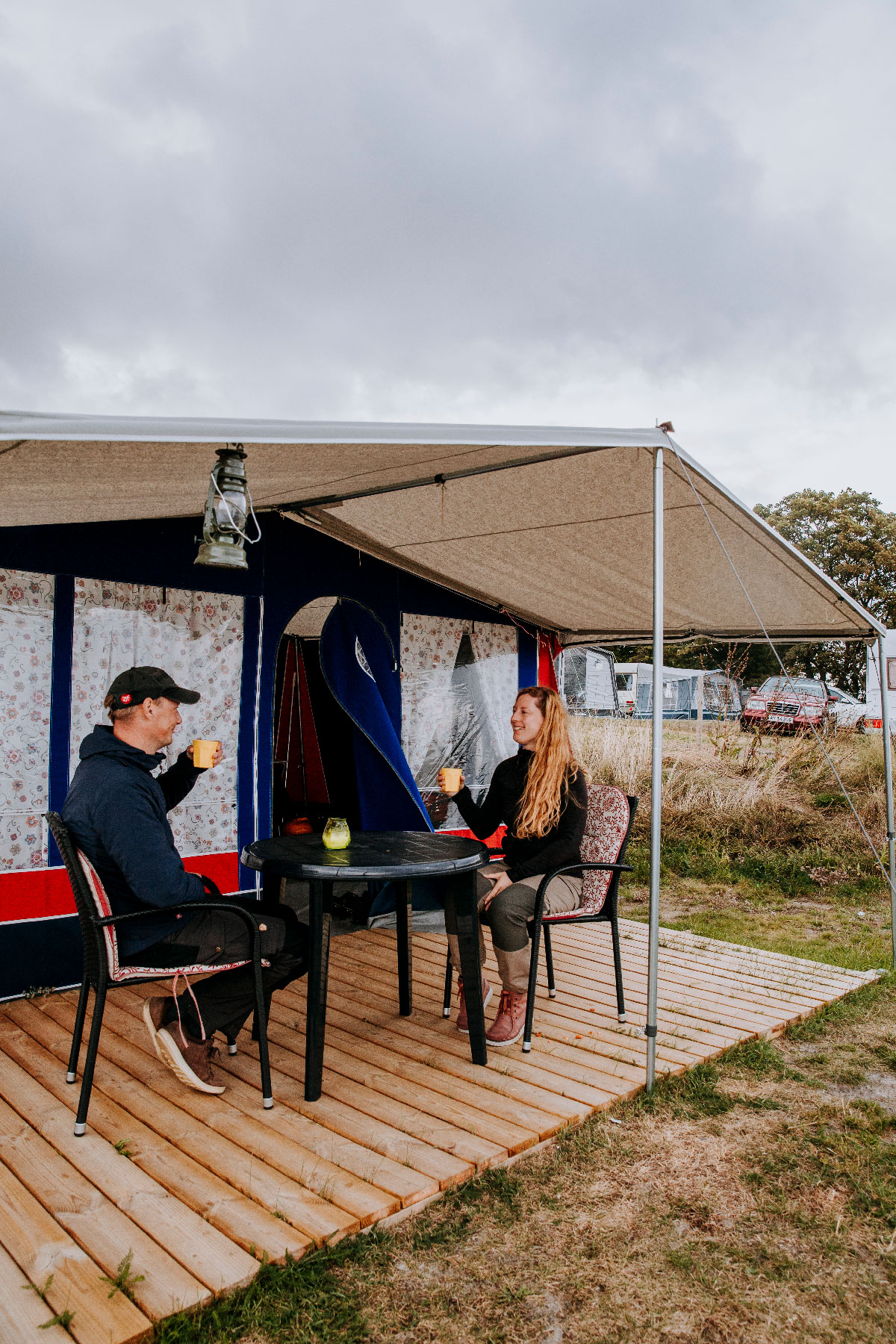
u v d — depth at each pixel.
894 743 9.97
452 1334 1.83
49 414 1.70
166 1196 2.27
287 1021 3.67
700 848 8.26
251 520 4.91
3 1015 3.70
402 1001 3.76
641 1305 1.94
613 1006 3.94
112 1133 2.62
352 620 5.39
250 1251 2.02
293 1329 1.82
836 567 27.39
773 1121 2.87
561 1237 2.19
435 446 2.59
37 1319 1.77
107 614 4.30
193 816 4.66
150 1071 3.11
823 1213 2.33
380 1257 2.06
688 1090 3.05
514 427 2.68
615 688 15.16
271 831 4.98
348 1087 2.99
